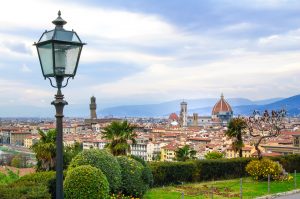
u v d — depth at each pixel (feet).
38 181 47.09
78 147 126.11
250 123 109.81
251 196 72.64
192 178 88.53
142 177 66.18
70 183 49.75
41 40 24.26
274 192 77.10
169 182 84.48
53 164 113.50
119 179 58.18
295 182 83.92
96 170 51.19
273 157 103.50
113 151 115.55
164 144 552.41
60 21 24.35
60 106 24.62
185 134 653.30
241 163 97.66
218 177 93.71
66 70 24.18
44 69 24.52
